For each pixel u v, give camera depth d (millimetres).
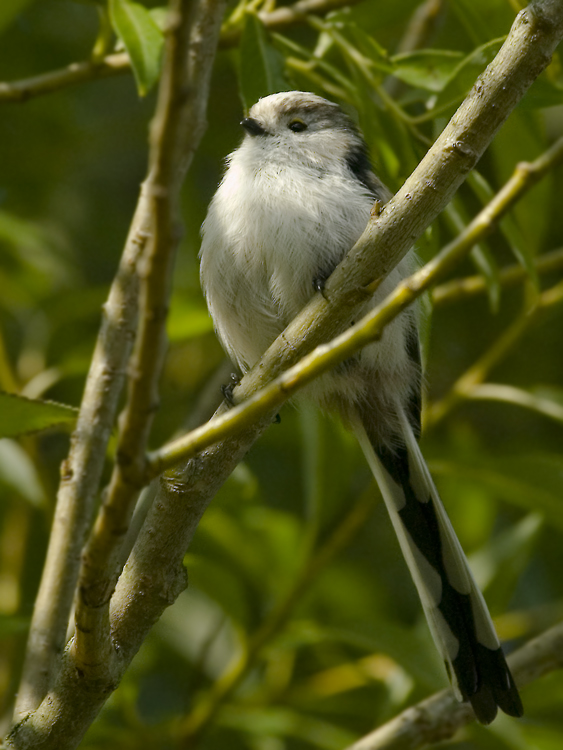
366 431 6605
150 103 9969
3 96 6973
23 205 9656
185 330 7727
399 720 5836
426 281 3498
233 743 7809
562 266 7938
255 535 7492
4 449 7129
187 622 7922
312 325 4336
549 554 9023
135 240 4371
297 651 7863
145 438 3254
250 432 4250
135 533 5270
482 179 6414
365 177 6961
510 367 9727
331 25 6566
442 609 5617
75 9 9734
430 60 6465
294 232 6348
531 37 3926
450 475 7766
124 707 6777
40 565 8508
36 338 8734
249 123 7023
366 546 9141
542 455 7316
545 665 6051
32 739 4059
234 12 7418
